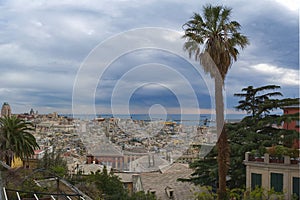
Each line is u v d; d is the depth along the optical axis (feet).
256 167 44.42
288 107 61.87
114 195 29.01
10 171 27.50
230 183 50.85
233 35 36.91
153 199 23.08
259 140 55.52
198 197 35.24
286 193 39.91
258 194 37.99
